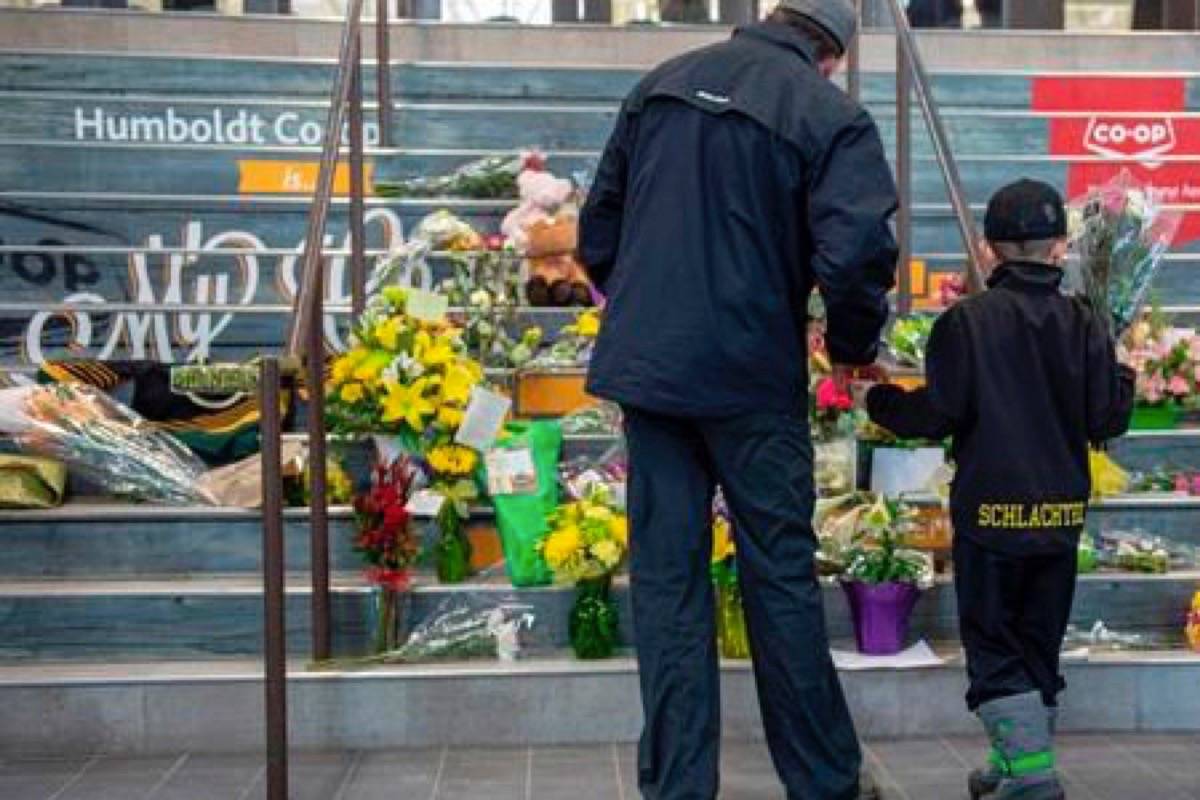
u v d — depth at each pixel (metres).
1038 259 3.62
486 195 6.39
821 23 3.34
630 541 3.32
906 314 5.46
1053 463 3.51
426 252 5.66
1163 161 7.20
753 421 3.21
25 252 5.77
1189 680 4.30
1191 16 10.14
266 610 3.43
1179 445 5.22
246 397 5.12
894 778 3.88
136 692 4.13
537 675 4.19
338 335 5.45
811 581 3.29
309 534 4.61
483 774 3.93
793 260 3.23
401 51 8.53
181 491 4.78
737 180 3.18
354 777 3.91
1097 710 4.30
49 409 4.79
